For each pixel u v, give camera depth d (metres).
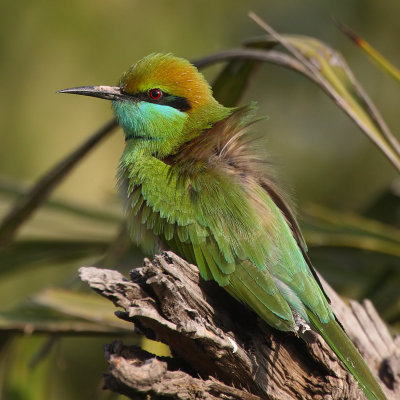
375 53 8.97
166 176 8.71
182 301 6.64
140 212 8.82
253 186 8.33
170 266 6.89
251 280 7.85
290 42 9.17
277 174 8.71
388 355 8.14
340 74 8.84
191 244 8.25
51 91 14.76
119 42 14.95
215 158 8.70
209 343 6.60
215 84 9.83
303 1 16.94
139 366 6.17
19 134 14.61
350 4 16.80
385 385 7.91
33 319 9.68
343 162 16.92
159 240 8.70
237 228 8.05
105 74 14.85
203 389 6.49
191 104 9.57
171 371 6.45
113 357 6.14
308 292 7.83
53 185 9.96
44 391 11.15
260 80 17.00
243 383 7.08
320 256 10.91
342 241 10.13
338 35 16.81
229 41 15.81
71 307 9.73
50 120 14.73
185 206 8.38
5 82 14.73
